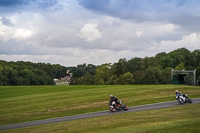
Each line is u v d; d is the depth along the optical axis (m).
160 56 140.38
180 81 65.62
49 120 23.27
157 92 38.59
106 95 37.66
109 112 24.83
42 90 52.41
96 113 24.94
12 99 41.31
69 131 15.63
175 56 124.88
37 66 175.62
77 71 193.38
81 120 20.41
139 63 120.69
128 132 13.57
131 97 34.66
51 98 39.22
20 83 126.56
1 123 24.19
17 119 25.52
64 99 37.12
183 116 17.69
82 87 55.31
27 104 35.16
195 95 34.22
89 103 31.94
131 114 21.16
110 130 14.69
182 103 27.25
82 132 14.92
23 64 168.00
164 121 16.19
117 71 118.75
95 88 51.78
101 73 116.31
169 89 41.31
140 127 14.73
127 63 122.88
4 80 118.88
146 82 97.38
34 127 19.27
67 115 25.55
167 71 104.00
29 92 50.09
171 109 22.22
